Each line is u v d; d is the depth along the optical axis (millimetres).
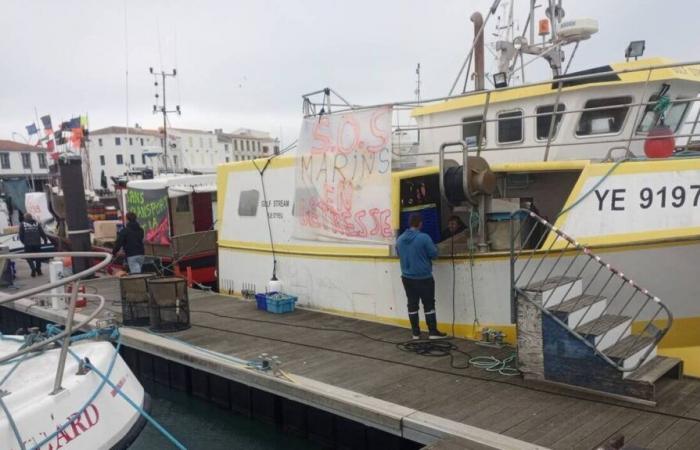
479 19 10297
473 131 9352
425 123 10023
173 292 9039
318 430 7020
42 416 3977
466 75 10281
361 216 8461
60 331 4938
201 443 7332
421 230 8523
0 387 4254
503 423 5188
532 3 9773
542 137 8547
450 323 7949
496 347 7320
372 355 7344
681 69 7781
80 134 21406
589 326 5949
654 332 6629
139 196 13891
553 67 9500
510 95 8680
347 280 9156
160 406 8555
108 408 4469
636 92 7777
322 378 6605
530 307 6086
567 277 6695
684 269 6484
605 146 8070
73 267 13609
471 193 7277
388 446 6352
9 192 35375
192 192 13484
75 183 13148
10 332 13820
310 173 9148
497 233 7691
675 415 5176
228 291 11680
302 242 9820
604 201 6746
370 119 8172
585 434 4902
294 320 9227
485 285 7508
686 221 6508
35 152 56938
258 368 6992
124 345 9164
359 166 8391
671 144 7352
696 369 6734
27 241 16344
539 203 8695
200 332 8867
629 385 5473
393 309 8617
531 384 6090
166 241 13188
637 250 6562
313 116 9023
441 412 5500
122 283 9555
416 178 8617
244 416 7941
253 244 10875
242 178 11016
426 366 6836
